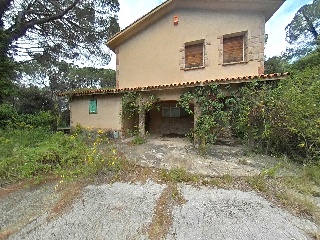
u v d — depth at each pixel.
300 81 6.10
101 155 5.36
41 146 6.07
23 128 10.06
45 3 12.50
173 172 4.80
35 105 17.09
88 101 10.23
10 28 11.78
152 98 8.40
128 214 3.30
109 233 2.87
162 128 10.91
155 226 2.99
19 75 13.49
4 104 11.97
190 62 9.58
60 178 4.65
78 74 25.11
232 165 5.39
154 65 10.19
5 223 3.16
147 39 10.39
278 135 5.96
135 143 8.08
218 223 3.01
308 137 5.34
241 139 7.16
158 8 9.65
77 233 2.88
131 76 10.66
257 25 8.45
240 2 8.48
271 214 3.21
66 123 16.30
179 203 3.60
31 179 4.55
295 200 3.56
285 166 5.16
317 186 4.19
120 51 10.99
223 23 8.94
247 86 6.72
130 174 4.84
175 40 9.77
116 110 9.23
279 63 15.89
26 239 2.78
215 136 7.19
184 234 2.80
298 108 5.35
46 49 14.30
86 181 4.49
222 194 3.89
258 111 6.34
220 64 8.90
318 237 2.64
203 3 9.15
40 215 3.35
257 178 4.41
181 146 7.57
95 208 3.49
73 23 13.65
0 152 5.41
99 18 14.21
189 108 8.16
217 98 7.14
